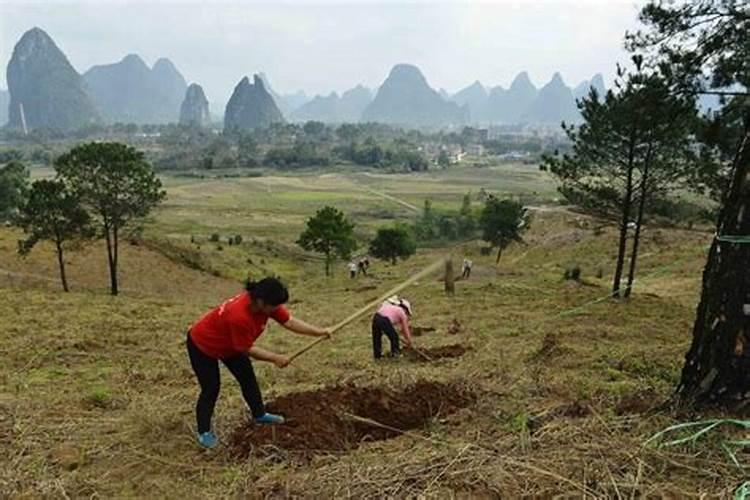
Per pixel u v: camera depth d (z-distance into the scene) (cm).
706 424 435
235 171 15600
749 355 450
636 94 1471
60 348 1089
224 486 435
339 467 425
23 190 5028
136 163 2744
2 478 452
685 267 3198
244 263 4669
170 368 928
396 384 648
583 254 4256
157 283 3503
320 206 10212
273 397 648
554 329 1261
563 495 362
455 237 5778
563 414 509
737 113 1351
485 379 705
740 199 455
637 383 645
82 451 504
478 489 375
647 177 1761
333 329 530
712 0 1173
